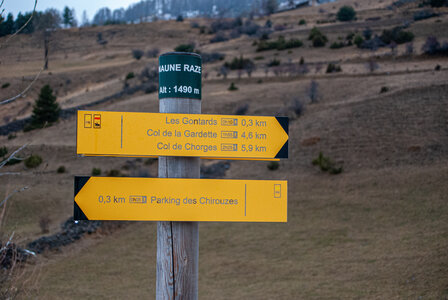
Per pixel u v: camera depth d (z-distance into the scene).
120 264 19.00
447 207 21.08
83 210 2.33
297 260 18.39
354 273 15.82
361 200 24.67
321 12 172.75
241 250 20.44
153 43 136.00
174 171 2.42
